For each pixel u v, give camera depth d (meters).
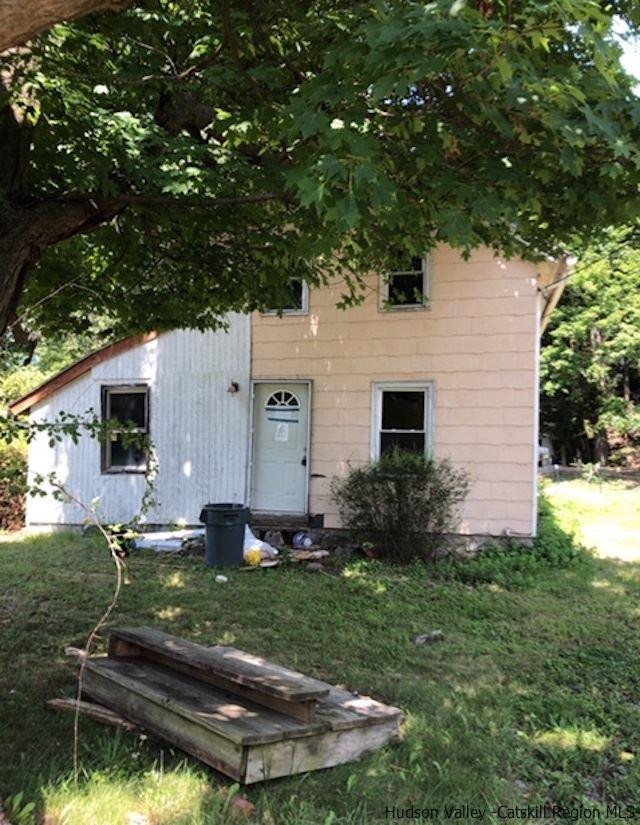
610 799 3.11
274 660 4.86
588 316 20.34
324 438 10.07
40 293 6.42
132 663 4.14
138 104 4.91
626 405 22.11
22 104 3.77
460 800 2.98
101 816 2.71
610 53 2.26
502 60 2.24
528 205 3.13
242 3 3.49
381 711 3.50
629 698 4.30
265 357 10.41
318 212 2.46
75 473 11.17
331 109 2.70
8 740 3.38
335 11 3.26
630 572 8.37
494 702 4.14
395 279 9.78
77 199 4.48
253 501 10.39
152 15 4.02
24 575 7.73
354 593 7.08
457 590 7.29
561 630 5.79
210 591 7.07
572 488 17.12
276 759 3.05
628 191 3.15
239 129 4.00
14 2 1.77
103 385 11.17
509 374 9.26
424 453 9.51
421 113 2.89
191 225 5.51
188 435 10.74
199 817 2.73
